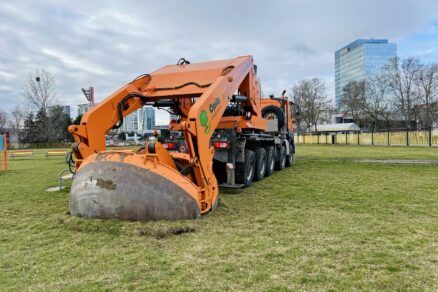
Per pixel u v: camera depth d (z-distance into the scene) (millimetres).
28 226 5207
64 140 58312
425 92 48906
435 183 9062
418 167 13133
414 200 6824
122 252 3938
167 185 4898
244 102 8273
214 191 5801
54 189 8945
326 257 3756
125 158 5023
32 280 3246
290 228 4867
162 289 3025
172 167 5277
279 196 7367
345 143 48625
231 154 7836
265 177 10555
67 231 4742
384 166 13656
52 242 4352
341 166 13922
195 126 5203
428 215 5609
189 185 5148
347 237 4449
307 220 5309
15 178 11742
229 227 4902
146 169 4895
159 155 5062
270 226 4973
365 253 3871
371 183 9133
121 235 4477
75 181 5254
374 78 66375
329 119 73750
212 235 4535
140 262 3641
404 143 37156
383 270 3408
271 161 11188
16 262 3717
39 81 43375
